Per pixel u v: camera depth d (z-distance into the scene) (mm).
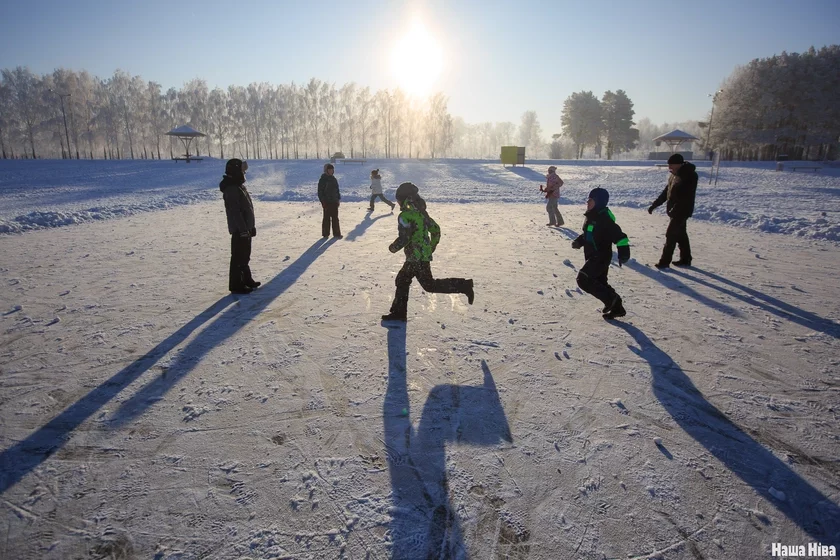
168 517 2568
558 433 3355
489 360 4520
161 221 13234
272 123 96125
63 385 3969
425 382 4082
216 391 3898
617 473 2939
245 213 6387
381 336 5074
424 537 2443
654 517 2588
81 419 3480
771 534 2473
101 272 7582
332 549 2365
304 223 13109
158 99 91438
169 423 3441
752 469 2990
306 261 8469
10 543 2395
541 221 13523
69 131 83312
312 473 2918
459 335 5117
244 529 2488
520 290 6742
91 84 87062
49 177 32312
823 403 3775
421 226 5137
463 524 2531
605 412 3631
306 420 3494
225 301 6199
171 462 3016
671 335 5133
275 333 5129
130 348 4707
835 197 19078
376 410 3637
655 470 2971
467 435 3328
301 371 4262
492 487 2812
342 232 11586
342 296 6438
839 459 3090
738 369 4348
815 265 8211
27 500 2686
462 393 3902
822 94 63406
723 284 7070
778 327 5359
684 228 7879
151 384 4000
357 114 102000
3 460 3020
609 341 4977
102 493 2746
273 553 2338
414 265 5219
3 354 4543
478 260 8523
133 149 97875
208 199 19594
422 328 5309
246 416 3539
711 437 3322
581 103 90812
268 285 6945
